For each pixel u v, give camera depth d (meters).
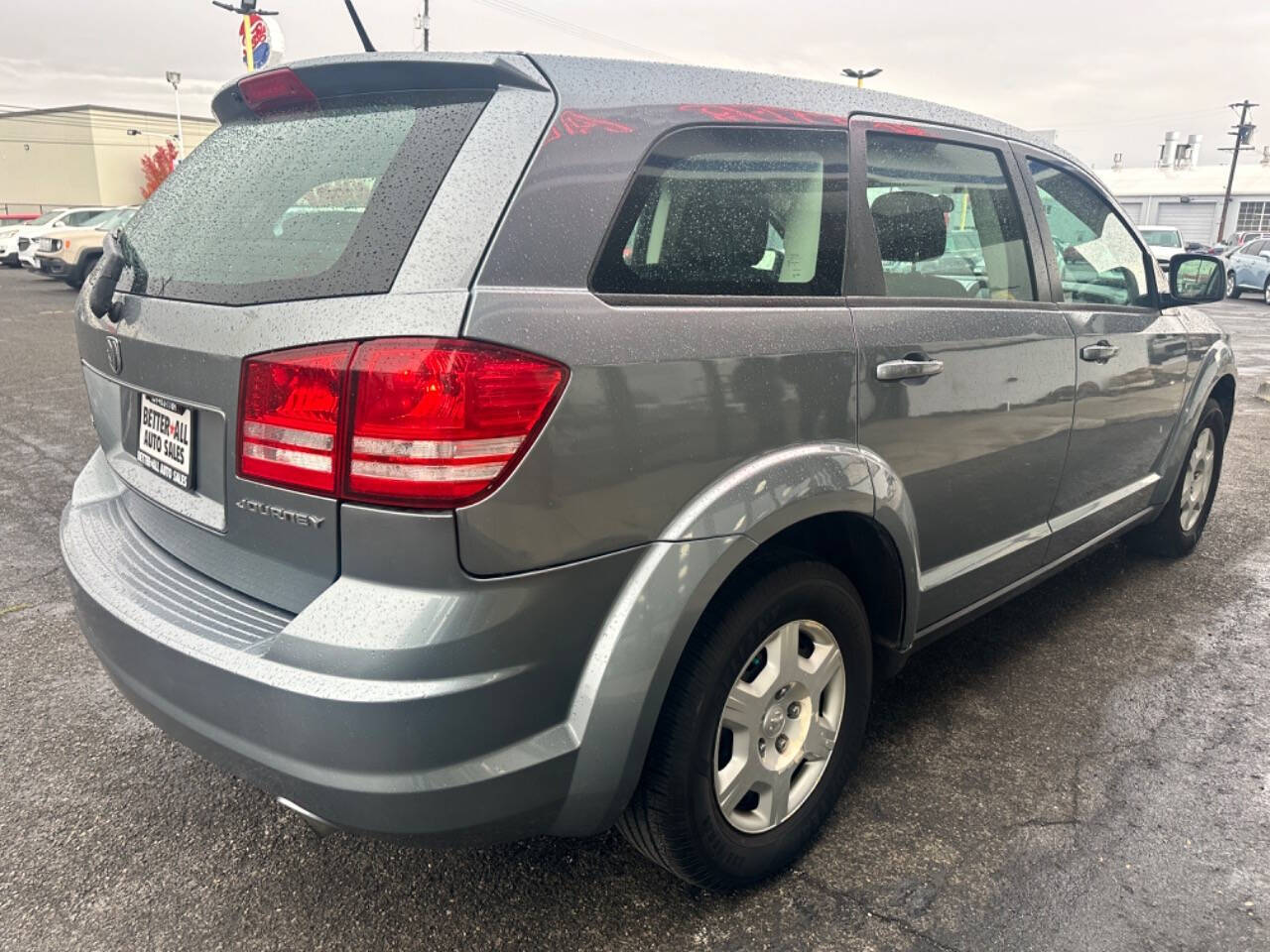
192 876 2.19
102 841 2.30
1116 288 3.31
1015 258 2.76
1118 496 3.39
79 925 2.03
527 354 1.54
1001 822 2.38
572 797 1.72
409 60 1.79
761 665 2.07
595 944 1.98
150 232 2.18
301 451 1.58
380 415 1.49
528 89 1.73
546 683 1.64
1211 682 3.11
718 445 1.83
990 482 2.61
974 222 2.62
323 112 1.96
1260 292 20.66
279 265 1.72
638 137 1.81
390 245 1.58
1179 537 4.11
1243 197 46.31
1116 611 3.67
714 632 1.88
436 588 1.52
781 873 2.19
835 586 2.14
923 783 2.54
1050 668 3.20
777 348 1.94
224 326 1.70
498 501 1.52
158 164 59.12
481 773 1.58
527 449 1.54
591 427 1.62
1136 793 2.50
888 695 3.02
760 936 2.00
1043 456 2.83
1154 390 3.42
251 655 1.60
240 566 1.78
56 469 5.55
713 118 1.96
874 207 2.30
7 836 2.32
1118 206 3.38
